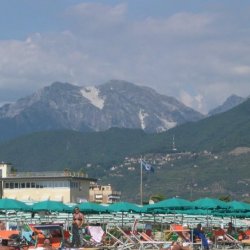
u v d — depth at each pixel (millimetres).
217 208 83062
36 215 106125
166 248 62812
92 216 109875
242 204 87125
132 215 110500
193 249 70375
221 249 74938
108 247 64750
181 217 110625
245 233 85188
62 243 62562
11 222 99312
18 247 56594
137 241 67500
